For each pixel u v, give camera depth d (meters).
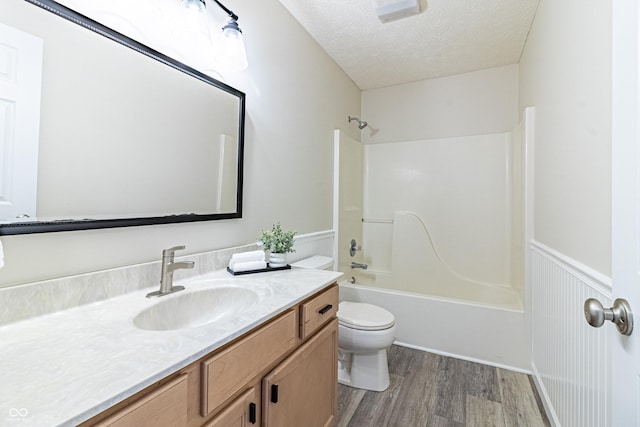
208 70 1.38
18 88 0.81
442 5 1.91
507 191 2.73
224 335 0.77
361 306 2.01
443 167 2.99
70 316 0.86
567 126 1.33
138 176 1.09
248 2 1.63
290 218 2.04
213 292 1.18
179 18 1.24
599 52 1.02
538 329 1.77
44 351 0.66
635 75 0.60
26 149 0.82
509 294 2.52
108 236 1.01
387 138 3.26
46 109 0.85
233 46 1.41
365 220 3.33
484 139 2.82
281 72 1.92
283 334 1.02
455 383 1.85
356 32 2.23
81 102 0.93
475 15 2.01
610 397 0.89
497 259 2.75
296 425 1.10
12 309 0.78
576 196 1.21
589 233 1.08
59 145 0.88
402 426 1.49
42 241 0.86
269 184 1.82
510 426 1.49
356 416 1.56
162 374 0.61
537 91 1.91
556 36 1.50
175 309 1.06
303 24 2.13
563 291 1.34
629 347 0.61
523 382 1.86
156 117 1.15
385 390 1.78
